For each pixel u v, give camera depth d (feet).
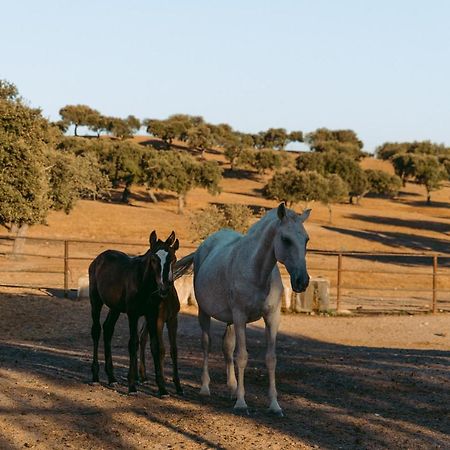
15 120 117.39
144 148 305.53
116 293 31.99
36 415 26.63
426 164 378.53
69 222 207.92
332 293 95.40
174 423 26.25
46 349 45.91
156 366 30.81
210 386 33.45
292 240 25.79
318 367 38.22
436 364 40.40
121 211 240.12
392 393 32.30
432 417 28.43
